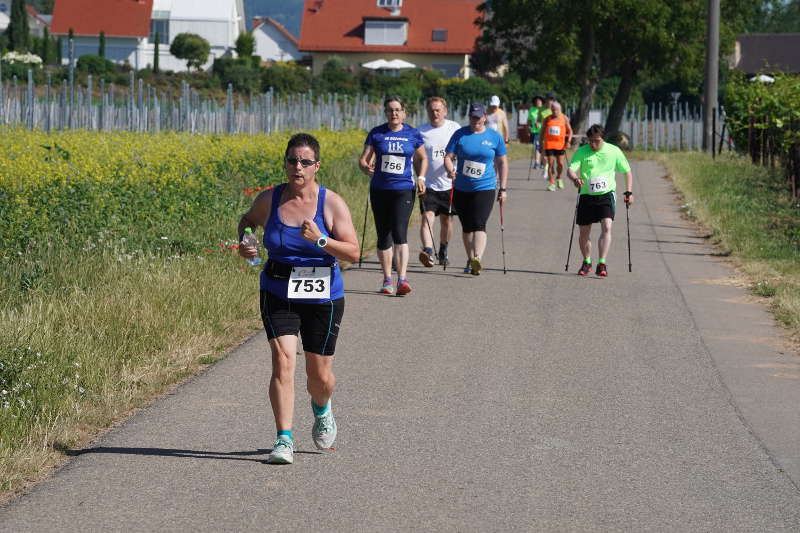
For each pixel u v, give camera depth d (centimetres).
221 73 14912
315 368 1301
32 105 5600
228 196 3369
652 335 2056
